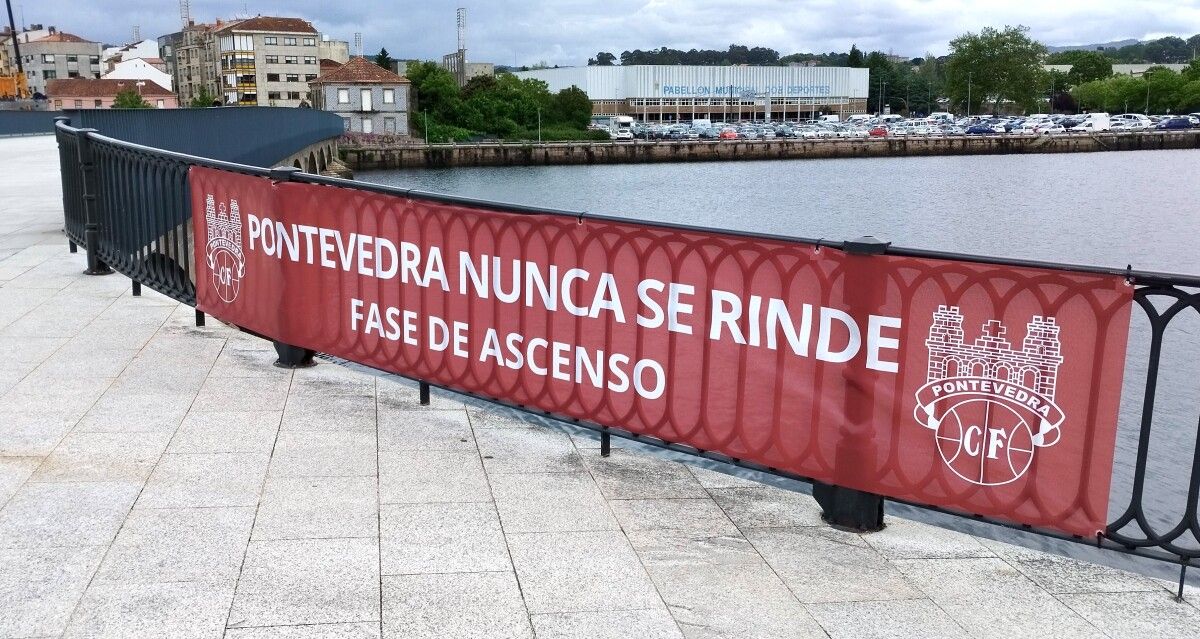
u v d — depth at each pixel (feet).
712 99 500.33
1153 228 149.48
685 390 16.05
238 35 431.02
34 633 11.12
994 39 533.55
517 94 401.90
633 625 11.78
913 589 13.05
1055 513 13.05
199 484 15.76
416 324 19.83
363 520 14.57
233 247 23.90
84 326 26.17
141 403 19.85
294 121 155.02
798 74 518.37
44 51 548.72
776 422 15.16
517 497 15.74
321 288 21.59
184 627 11.33
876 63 632.79
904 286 13.62
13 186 65.57
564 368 17.58
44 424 18.43
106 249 32.45
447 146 329.31
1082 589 13.24
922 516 20.86
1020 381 13.00
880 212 177.78
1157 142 400.67
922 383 13.73
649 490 16.31
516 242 17.72
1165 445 41.04
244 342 25.03
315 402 20.33
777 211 182.70
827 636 11.72
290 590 12.32
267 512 14.74
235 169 23.24
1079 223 157.07
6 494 15.11
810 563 13.73
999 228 152.56
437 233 18.94
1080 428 12.67
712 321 15.52
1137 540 12.82
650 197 216.74
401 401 20.70
